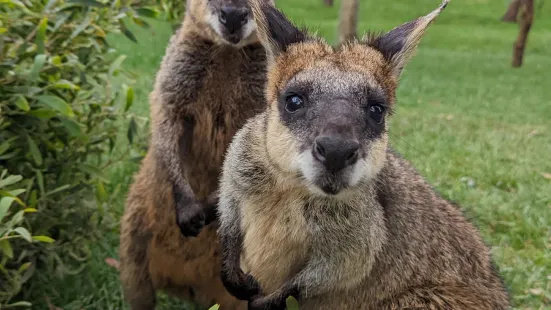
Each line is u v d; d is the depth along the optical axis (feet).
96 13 3.30
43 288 3.36
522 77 12.48
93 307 3.46
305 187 2.78
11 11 3.13
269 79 2.92
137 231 3.51
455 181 5.07
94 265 3.64
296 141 2.72
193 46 3.37
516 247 4.19
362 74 2.79
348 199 2.89
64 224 3.27
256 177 2.93
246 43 3.31
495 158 5.80
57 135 3.25
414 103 9.05
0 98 2.98
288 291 2.94
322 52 2.89
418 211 3.14
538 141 6.84
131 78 3.56
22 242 3.12
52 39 3.19
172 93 3.39
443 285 3.10
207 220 3.37
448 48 15.84
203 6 3.32
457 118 7.98
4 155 3.02
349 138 2.65
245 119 3.40
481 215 4.44
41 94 3.05
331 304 3.06
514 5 19.44
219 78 3.37
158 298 3.71
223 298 3.48
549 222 4.43
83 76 3.23
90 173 3.38
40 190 3.17
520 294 3.74
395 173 3.13
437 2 20.75
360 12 19.33
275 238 2.94
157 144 3.43
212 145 3.42
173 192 3.36
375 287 3.05
